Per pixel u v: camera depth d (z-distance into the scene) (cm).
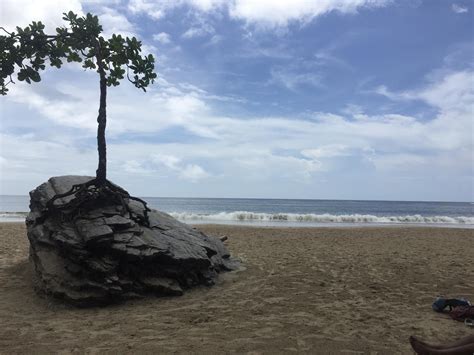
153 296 777
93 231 743
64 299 717
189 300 766
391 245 1594
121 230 802
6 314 666
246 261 1166
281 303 746
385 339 564
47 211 844
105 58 891
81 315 669
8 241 1481
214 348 520
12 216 3359
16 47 867
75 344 533
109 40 873
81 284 721
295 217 3625
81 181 998
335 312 691
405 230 2350
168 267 818
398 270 1054
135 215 884
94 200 831
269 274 995
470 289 866
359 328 609
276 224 3022
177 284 814
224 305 732
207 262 867
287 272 1019
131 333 579
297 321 640
